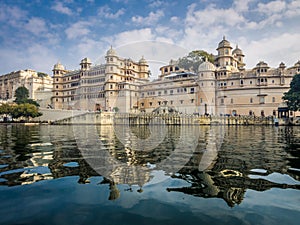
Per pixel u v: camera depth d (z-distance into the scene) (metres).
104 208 4.55
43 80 104.75
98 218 4.12
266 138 19.91
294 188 5.80
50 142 15.99
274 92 59.38
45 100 90.19
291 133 26.56
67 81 81.19
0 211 4.42
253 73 61.44
